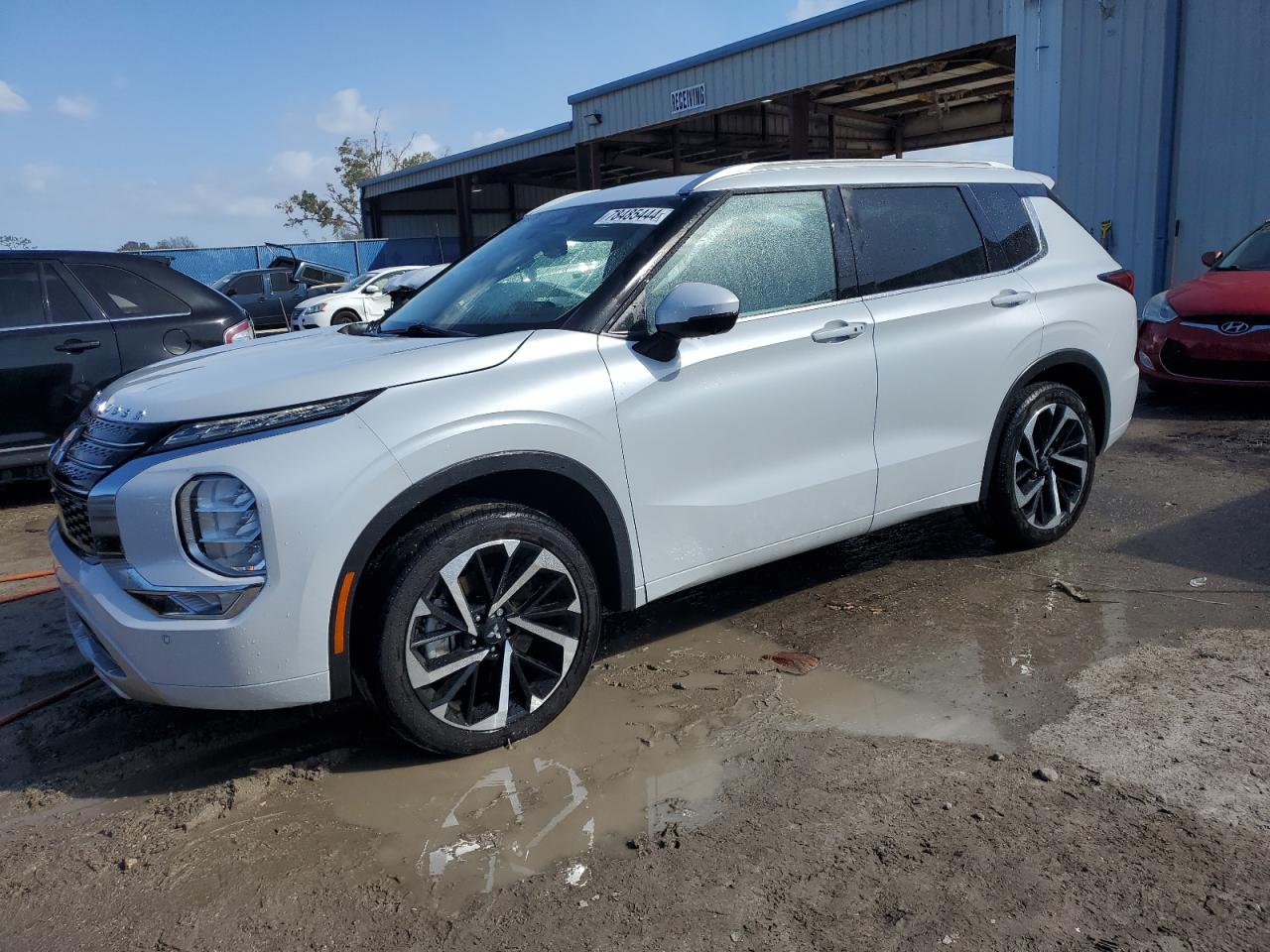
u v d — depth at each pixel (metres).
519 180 38.56
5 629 4.36
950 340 4.07
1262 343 7.29
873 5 15.31
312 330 4.07
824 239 3.82
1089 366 4.67
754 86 18.03
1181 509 5.31
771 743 3.05
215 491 2.62
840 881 2.37
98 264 6.63
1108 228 12.02
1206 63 10.94
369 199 38.22
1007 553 4.74
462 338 3.23
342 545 2.69
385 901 2.38
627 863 2.48
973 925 2.20
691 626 4.05
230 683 2.67
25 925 2.36
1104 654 3.59
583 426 3.08
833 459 3.77
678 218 3.50
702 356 3.37
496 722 3.03
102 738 3.31
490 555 2.98
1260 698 3.19
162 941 2.28
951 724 3.13
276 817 2.76
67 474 2.92
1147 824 2.55
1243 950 2.10
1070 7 12.04
